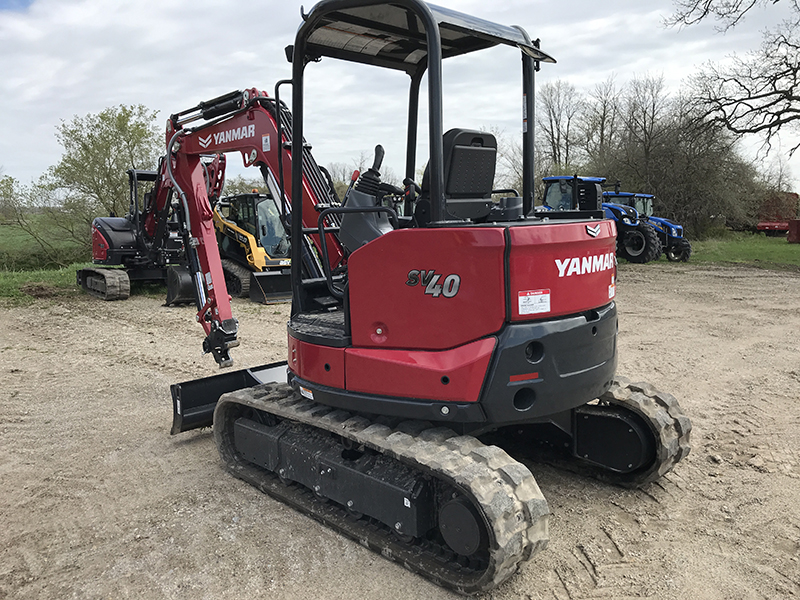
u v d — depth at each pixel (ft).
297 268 12.89
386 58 14.16
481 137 11.21
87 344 27.68
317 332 11.63
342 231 11.81
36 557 11.03
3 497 13.39
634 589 9.84
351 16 11.53
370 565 10.59
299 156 12.32
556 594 9.77
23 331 30.53
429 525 10.18
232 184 57.93
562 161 140.56
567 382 10.21
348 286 10.96
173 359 24.95
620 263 60.23
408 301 10.22
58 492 13.57
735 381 20.99
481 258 9.52
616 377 13.84
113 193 73.56
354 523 11.39
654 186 93.35
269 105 15.49
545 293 9.85
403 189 12.69
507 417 9.78
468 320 9.75
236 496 13.25
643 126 96.32
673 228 60.29
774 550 10.86
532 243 9.57
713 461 14.62
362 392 10.84
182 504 12.91
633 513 12.26
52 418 18.30
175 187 18.31
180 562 10.75
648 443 12.68
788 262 59.52
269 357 25.03
